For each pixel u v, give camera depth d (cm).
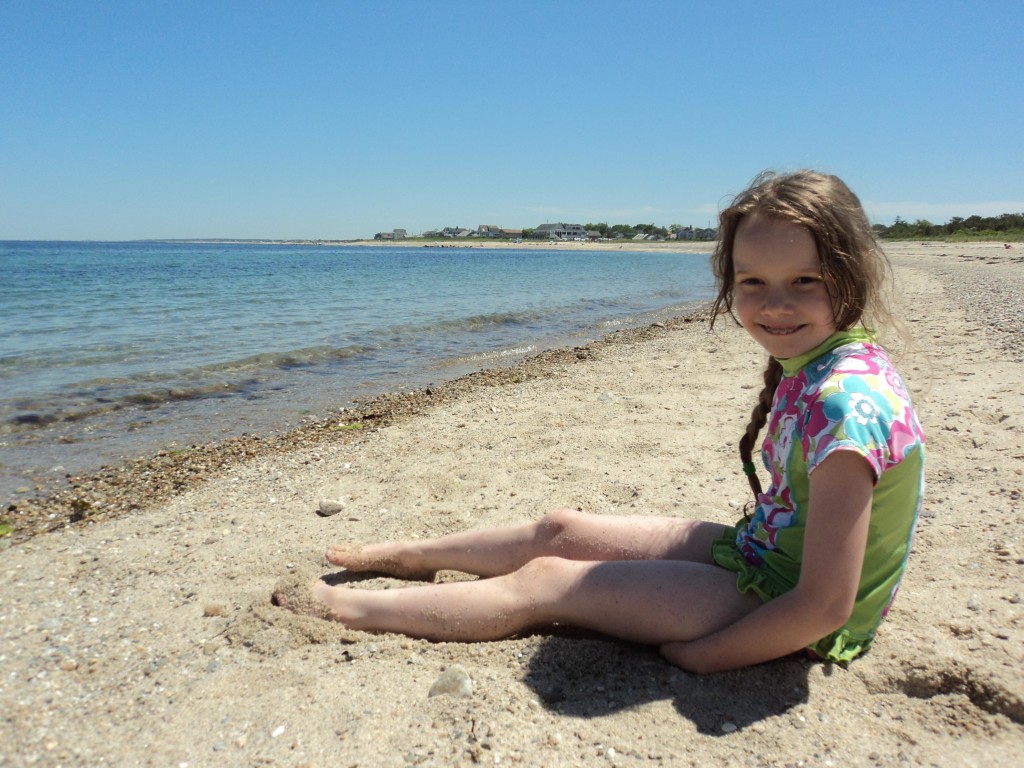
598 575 211
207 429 590
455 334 1214
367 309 1550
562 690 198
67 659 224
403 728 184
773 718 183
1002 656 202
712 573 203
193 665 219
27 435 567
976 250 3816
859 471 168
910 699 191
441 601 227
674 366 766
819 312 183
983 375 568
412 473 417
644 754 172
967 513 306
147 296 1778
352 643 227
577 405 580
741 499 352
